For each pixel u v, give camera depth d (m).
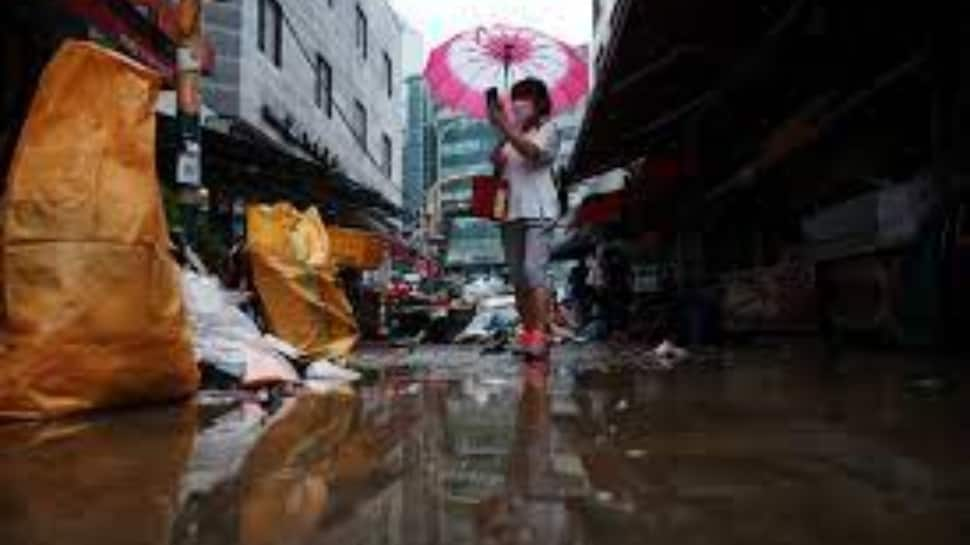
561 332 15.30
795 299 10.57
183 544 2.17
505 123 7.88
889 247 7.92
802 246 10.77
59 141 4.49
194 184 7.67
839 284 9.42
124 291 4.50
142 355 4.62
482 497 2.60
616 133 15.20
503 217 8.02
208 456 3.32
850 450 3.19
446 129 46.72
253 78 17.86
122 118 4.66
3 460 3.25
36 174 4.42
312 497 2.63
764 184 12.23
